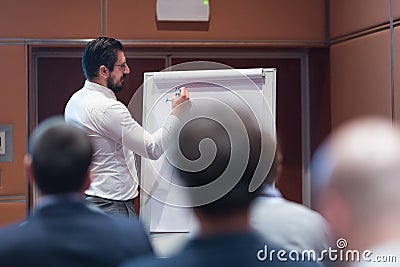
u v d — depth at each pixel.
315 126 6.29
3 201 5.59
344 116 5.61
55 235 1.81
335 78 5.83
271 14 5.91
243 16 5.88
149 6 5.77
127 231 1.92
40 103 6.07
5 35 5.63
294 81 6.38
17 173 5.61
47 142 1.90
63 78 6.09
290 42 5.93
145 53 6.14
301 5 5.94
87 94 3.83
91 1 5.73
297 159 6.40
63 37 5.70
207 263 1.14
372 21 5.04
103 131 3.71
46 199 1.91
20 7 5.64
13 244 1.78
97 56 3.85
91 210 1.93
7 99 5.62
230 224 1.19
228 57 6.28
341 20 5.66
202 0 5.77
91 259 1.82
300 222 1.48
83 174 1.93
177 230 3.65
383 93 4.85
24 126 5.62
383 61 4.85
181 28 5.81
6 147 5.60
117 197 3.77
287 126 6.40
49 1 5.68
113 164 3.76
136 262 1.26
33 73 6.04
